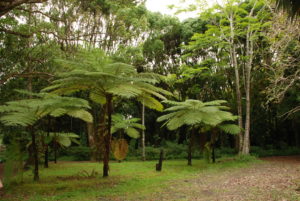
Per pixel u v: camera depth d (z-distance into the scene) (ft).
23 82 34.42
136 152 59.72
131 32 47.65
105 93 26.43
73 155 56.80
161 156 34.30
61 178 27.81
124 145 30.94
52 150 48.88
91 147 53.31
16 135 32.89
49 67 31.81
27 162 36.55
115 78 23.50
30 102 21.27
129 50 45.32
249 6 53.52
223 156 59.41
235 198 18.22
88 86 25.17
